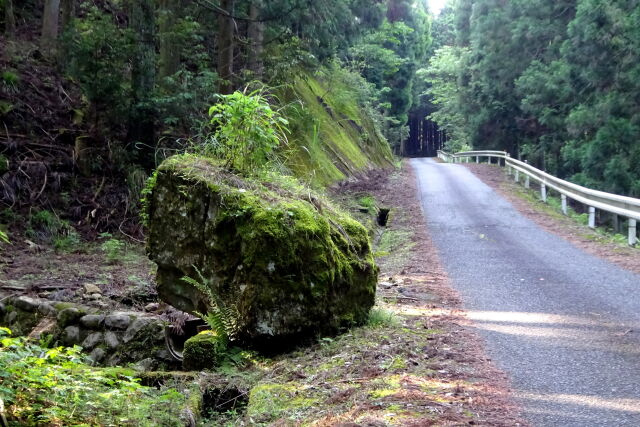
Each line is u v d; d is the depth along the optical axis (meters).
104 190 13.63
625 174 20.00
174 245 6.24
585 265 9.66
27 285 8.80
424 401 3.93
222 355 5.46
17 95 14.73
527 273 9.06
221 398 4.78
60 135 14.38
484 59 32.34
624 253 10.73
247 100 6.36
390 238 13.30
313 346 5.58
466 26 41.50
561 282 8.34
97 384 4.23
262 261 5.43
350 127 29.58
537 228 14.03
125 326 7.09
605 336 5.68
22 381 3.76
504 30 30.77
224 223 5.71
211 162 6.41
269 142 6.56
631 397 4.11
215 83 15.08
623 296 7.42
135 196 13.48
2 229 11.43
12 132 13.73
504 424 3.59
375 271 6.50
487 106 33.72
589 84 22.91
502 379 4.48
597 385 4.36
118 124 14.58
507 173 27.00
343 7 18.47
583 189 14.57
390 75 47.75
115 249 11.45
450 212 16.61
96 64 13.46
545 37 28.55
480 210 16.91
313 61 17.58
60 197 12.92
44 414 3.46
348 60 35.59
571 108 24.50
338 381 4.47
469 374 4.57
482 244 11.98
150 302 8.66
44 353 4.47
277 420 3.79
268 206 5.68
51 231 11.92
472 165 32.09
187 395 4.59
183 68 15.49
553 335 5.74
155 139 14.32
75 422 3.50
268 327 5.40
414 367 4.71
